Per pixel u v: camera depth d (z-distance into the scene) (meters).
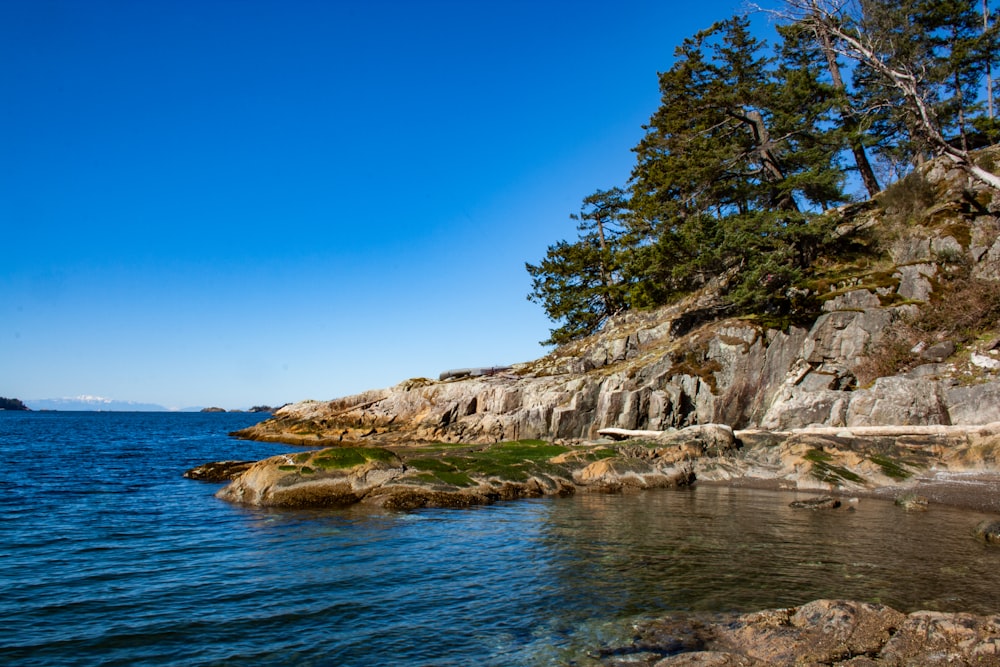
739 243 32.62
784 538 14.27
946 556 12.35
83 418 175.88
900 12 32.84
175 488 24.75
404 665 7.77
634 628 8.76
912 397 24.86
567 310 53.72
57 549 14.27
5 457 40.75
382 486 20.34
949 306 27.86
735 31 42.88
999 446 21.20
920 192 35.28
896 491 20.06
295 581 11.45
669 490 22.56
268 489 20.36
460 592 10.69
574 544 14.12
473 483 21.05
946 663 6.86
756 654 7.57
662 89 44.78
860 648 7.40
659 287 38.25
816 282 33.19
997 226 30.89
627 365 36.25
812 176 34.53
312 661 7.95
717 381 32.06
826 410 27.14
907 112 34.53
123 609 9.99
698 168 38.47
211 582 11.48
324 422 52.44
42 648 8.43
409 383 54.22
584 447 29.42
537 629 8.87
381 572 11.99
